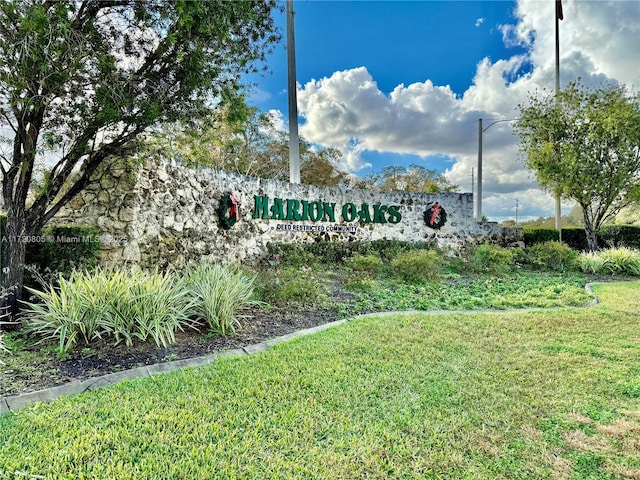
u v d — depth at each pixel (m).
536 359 4.19
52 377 3.60
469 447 2.58
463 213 14.96
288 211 11.75
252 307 6.45
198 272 6.15
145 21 5.01
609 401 3.23
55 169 5.41
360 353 4.35
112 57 4.76
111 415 2.90
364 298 7.59
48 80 4.36
